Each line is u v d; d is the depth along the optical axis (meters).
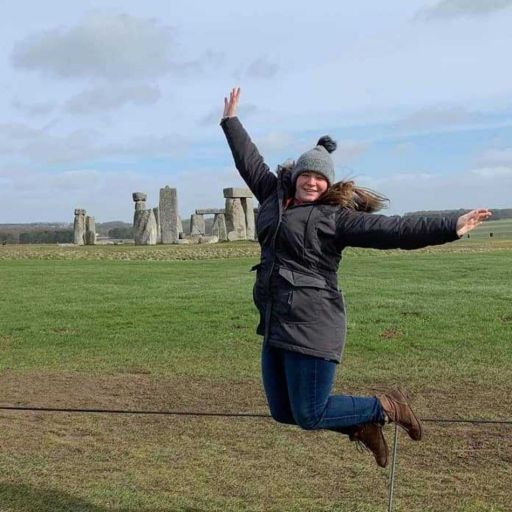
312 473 6.72
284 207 5.18
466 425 7.72
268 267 5.13
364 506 6.13
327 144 5.27
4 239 55.91
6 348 11.71
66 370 10.21
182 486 6.47
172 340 12.06
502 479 6.56
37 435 7.60
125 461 6.96
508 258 23.58
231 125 5.59
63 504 6.14
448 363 10.05
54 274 20.97
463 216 4.81
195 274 20.73
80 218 42.22
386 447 5.49
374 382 9.22
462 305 14.11
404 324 12.58
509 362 10.00
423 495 6.30
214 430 7.70
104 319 13.93
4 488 6.41
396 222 4.91
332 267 5.12
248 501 6.21
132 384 9.41
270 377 5.28
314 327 5.05
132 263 24.47
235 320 13.54
